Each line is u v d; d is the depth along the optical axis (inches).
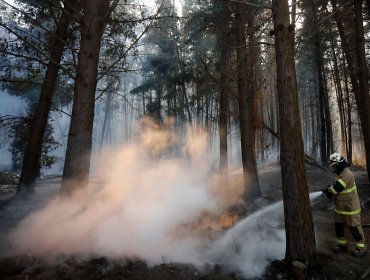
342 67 791.7
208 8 535.2
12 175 717.9
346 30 589.0
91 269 166.6
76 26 366.3
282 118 186.9
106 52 362.6
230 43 474.9
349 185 209.3
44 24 391.9
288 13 193.2
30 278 160.9
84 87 253.1
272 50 567.8
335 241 234.7
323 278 168.7
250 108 417.1
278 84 190.9
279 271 176.2
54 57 362.6
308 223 177.0
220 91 540.1
